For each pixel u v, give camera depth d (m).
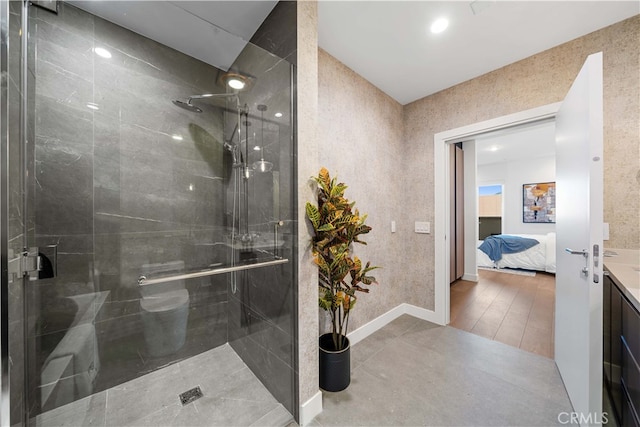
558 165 1.63
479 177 6.73
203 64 1.71
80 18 1.37
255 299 1.62
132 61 1.57
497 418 1.28
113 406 1.39
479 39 1.75
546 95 1.84
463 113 2.29
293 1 1.29
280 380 1.39
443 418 1.29
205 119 1.86
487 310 2.74
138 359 1.61
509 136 4.31
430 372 1.67
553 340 2.07
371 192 2.31
